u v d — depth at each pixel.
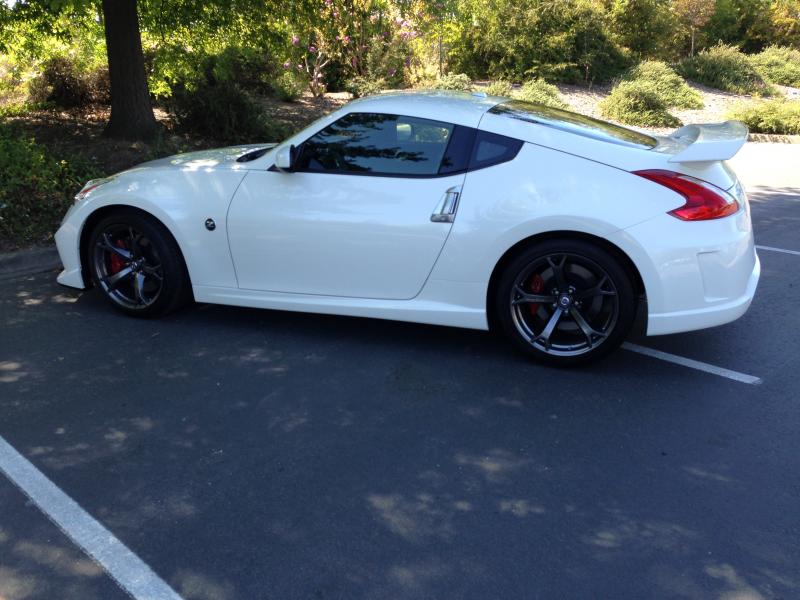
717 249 3.73
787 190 9.88
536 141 3.95
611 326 3.91
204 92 9.78
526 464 3.17
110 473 3.08
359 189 4.18
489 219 3.92
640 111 15.70
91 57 11.34
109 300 4.91
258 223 4.36
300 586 2.43
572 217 3.77
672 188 3.75
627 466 3.15
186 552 2.60
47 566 2.52
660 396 3.79
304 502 2.89
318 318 4.90
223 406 3.67
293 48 11.93
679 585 2.44
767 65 22.27
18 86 11.58
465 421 3.54
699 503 2.89
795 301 5.25
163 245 4.61
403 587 2.43
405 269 4.14
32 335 4.56
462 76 15.58
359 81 15.25
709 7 22.30
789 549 2.62
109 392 3.81
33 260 6.05
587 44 18.64
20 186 7.09
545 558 2.57
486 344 4.46
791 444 3.32
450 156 4.05
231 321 4.84
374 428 3.47
